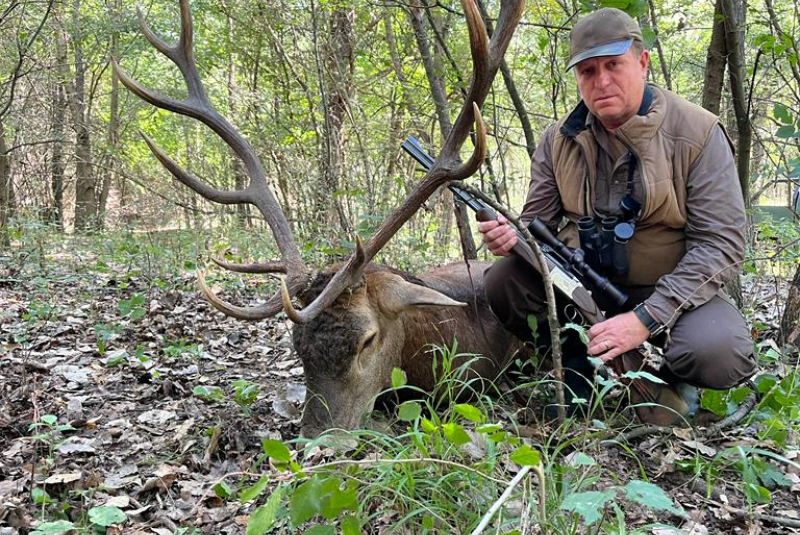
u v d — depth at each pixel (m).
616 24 3.55
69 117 15.72
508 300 4.10
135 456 3.69
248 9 9.58
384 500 2.70
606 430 3.24
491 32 6.32
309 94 9.21
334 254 5.64
